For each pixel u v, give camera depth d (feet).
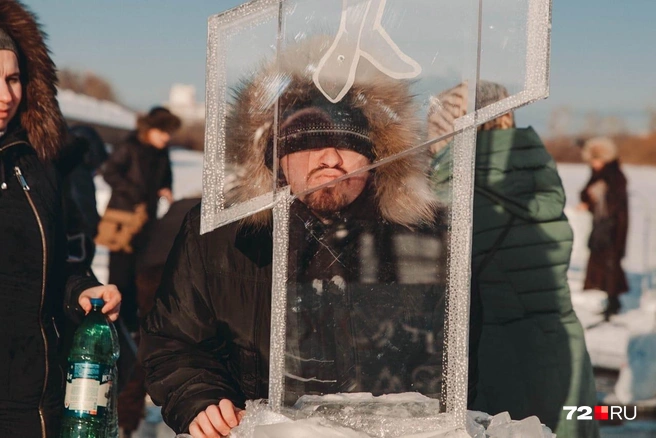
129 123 34.42
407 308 6.40
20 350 8.45
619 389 20.13
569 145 51.01
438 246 6.36
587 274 25.71
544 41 5.94
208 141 6.43
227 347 7.76
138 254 15.94
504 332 10.48
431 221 6.36
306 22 6.34
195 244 7.68
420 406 6.34
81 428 8.19
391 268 6.42
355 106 6.34
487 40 6.06
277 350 6.44
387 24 6.23
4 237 8.45
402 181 6.38
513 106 6.02
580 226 26.37
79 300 8.80
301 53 6.36
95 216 16.21
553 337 10.43
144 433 16.94
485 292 10.53
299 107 6.39
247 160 6.46
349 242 6.45
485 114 6.09
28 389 8.46
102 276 23.88
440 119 6.21
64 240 9.13
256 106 6.43
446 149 6.34
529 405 10.36
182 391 7.42
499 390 10.39
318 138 6.39
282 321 6.45
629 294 26.18
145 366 7.73
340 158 6.39
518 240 10.49
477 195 10.61
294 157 6.41
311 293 6.47
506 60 6.03
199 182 32.63
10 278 8.44
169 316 7.69
